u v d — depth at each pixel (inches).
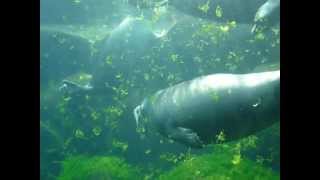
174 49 503.8
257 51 444.8
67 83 537.3
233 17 366.3
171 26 521.7
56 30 639.8
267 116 271.3
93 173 421.4
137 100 499.5
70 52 630.5
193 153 428.5
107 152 495.8
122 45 532.7
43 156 498.9
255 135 352.8
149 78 507.5
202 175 338.3
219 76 290.8
